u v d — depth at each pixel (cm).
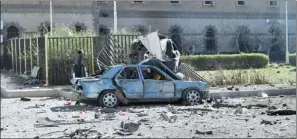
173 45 1689
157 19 4694
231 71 2291
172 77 1480
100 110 1289
